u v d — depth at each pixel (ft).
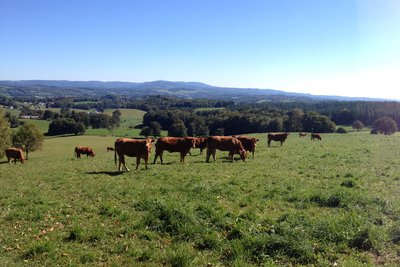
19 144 235.81
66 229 36.09
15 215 40.78
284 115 429.79
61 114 520.42
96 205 44.98
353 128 377.09
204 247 30.76
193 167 77.10
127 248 30.53
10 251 30.83
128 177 66.03
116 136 390.42
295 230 31.50
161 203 39.27
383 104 487.61
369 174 61.93
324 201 43.11
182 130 358.84
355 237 29.94
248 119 374.84
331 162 78.43
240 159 92.02
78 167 90.33
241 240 30.25
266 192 48.67
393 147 109.70
